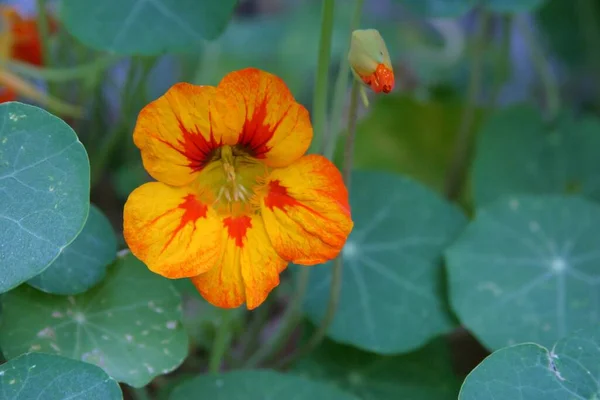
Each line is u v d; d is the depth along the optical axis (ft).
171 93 1.67
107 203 2.29
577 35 2.60
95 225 1.79
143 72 2.12
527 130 2.19
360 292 1.97
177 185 1.71
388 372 1.97
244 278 1.71
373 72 1.68
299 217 1.72
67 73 2.04
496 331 1.91
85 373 1.66
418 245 2.00
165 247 1.69
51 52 2.11
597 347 1.70
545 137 2.18
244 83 1.69
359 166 2.28
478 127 2.29
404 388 1.96
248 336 2.04
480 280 1.94
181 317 1.77
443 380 1.97
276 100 1.69
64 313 1.76
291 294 2.03
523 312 1.93
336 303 1.89
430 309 1.96
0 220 1.66
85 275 1.76
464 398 1.68
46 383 1.65
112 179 2.30
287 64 2.45
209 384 1.79
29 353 1.66
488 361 1.69
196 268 1.69
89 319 1.77
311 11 2.53
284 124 1.70
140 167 2.18
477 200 2.15
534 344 1.70
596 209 2.00
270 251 1.73
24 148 1.68
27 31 2.08
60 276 1.75
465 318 1.92
